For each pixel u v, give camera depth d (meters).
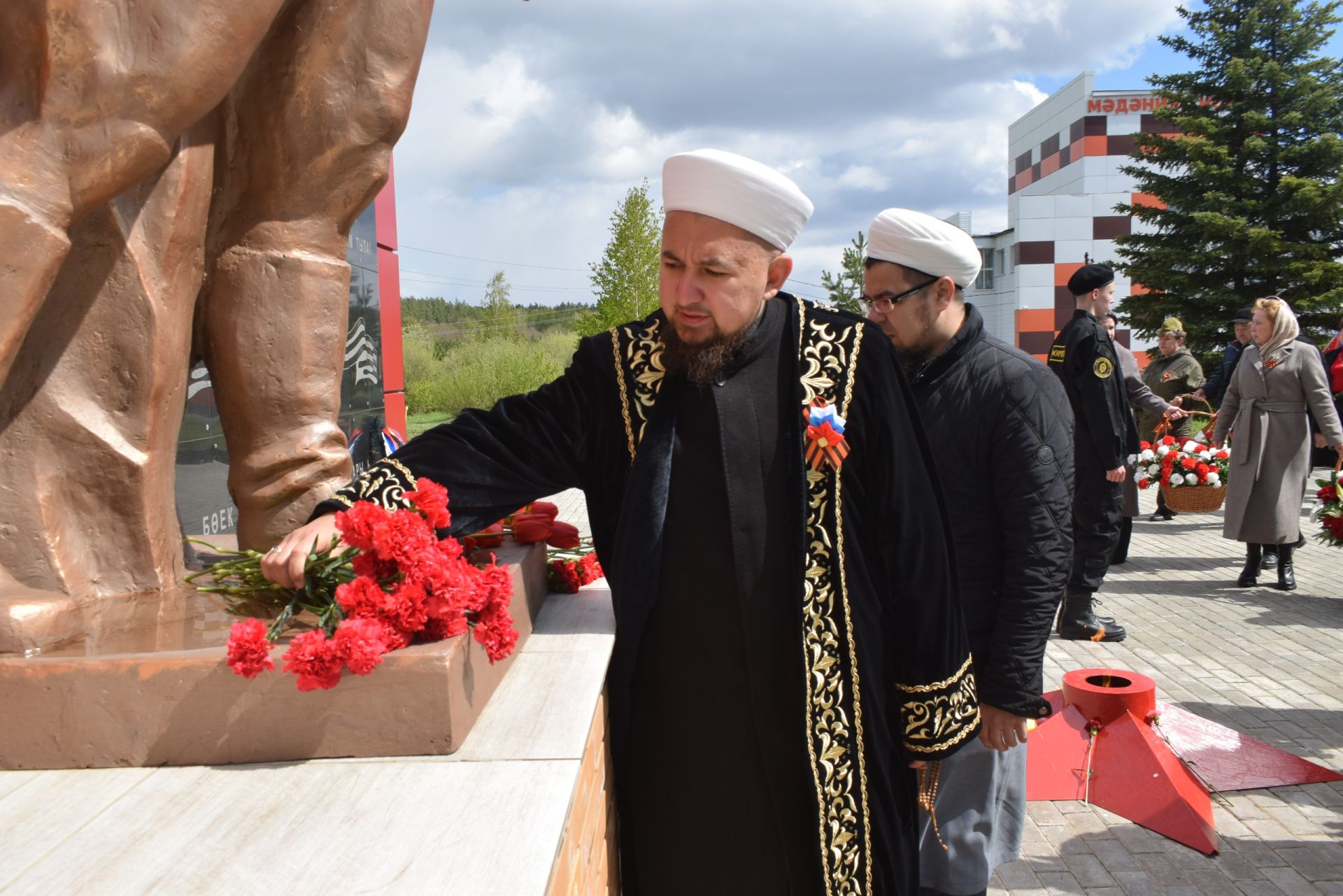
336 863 1.18
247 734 1.47
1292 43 26.56
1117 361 5.87
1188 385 10.36
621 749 1.96
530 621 2.12
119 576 1.93
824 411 1.89
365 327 7.36
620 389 1.96
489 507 1.90
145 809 1.33
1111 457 5.82
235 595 1.92
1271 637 6.04
